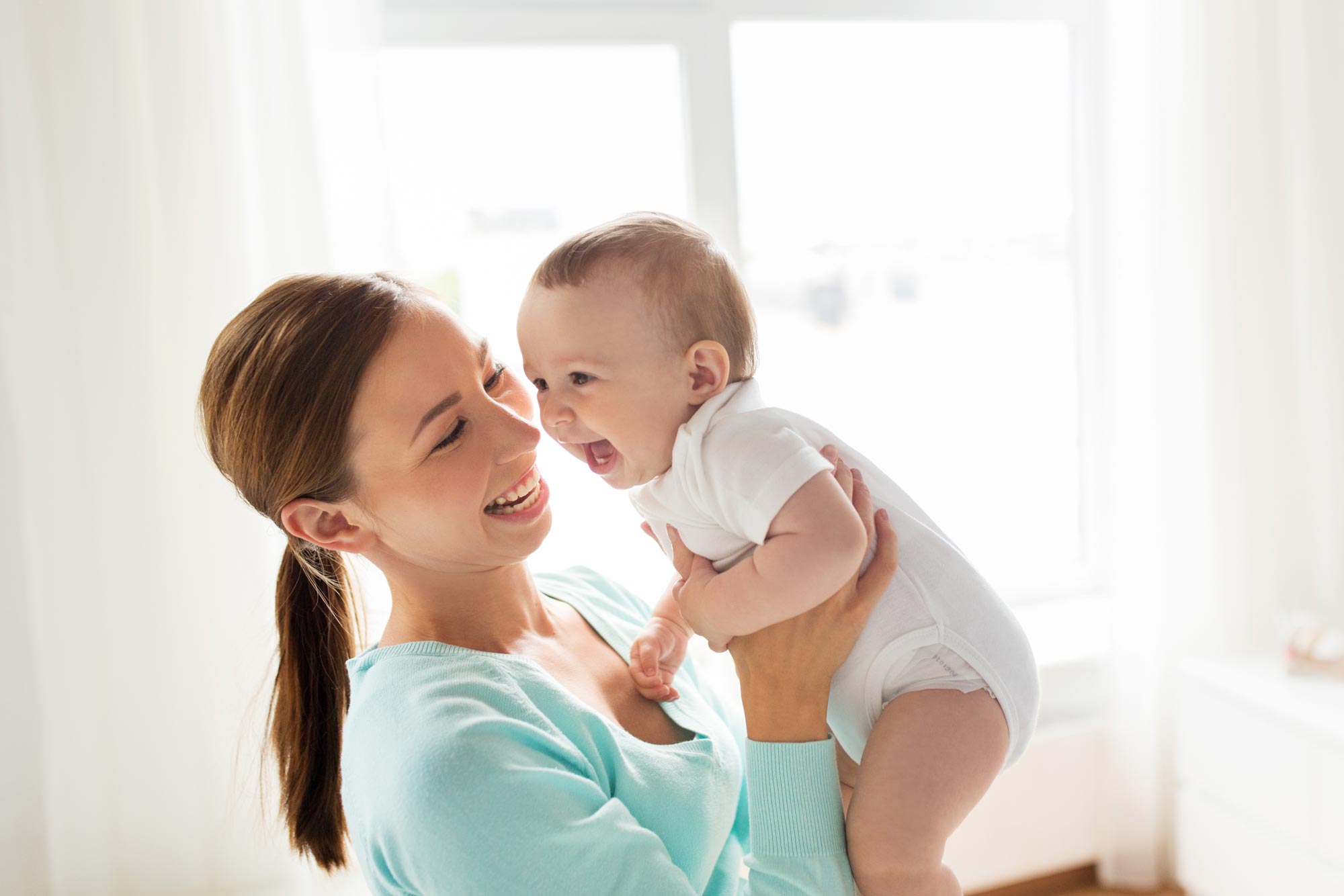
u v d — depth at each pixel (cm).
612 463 106
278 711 115
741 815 113
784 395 269
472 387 98
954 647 98
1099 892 272
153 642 205
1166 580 269
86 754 204
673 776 99
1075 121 287
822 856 95
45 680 201
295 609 113
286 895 211
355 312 95
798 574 91
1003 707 99
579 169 245
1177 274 265
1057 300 295
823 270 270
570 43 241
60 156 194
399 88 233
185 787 209
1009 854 266
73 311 197
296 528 101
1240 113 263
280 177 204
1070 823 271
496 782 83
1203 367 269
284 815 117
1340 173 265
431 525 97
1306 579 279
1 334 193
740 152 260
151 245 201
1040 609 299
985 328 289
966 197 282
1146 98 258
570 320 100
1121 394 265
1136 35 258
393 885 91
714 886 104
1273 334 271
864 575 98
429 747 86
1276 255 268
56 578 200
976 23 275
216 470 205
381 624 192
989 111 281
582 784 88
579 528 238
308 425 94
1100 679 274
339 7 206
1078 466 303
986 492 295
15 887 202
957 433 289
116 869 208
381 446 94
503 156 240
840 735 108
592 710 98
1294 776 231
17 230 193
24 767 201
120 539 203
